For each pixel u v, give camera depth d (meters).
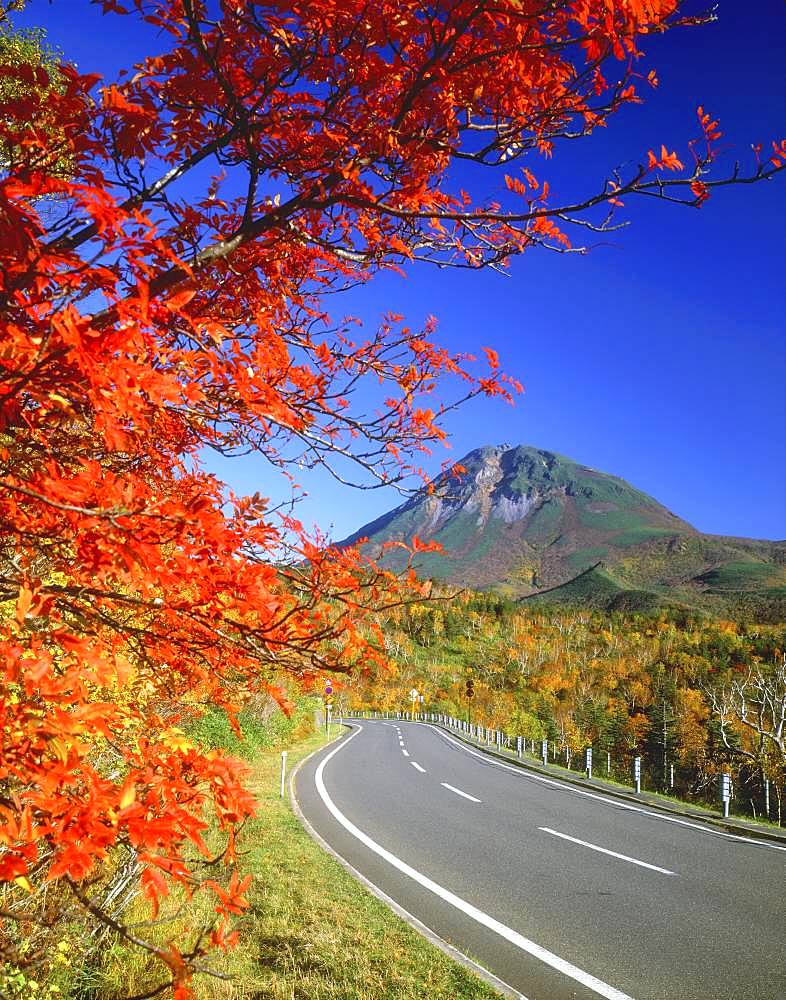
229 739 13.35
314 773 15.90
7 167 1.91
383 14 1.96
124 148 2.16
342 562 1.95
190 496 1.94
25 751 1.29
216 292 2.36
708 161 2.08
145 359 1.51
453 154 2.38
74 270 1.31
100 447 1.89
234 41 2.12
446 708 89.31
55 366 1.36
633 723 71.12
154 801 1.55
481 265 2.82
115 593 1.61
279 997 4.11
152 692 2.88
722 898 6.90
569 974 4.82
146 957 4.34
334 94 2.23
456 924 5.80
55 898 2.67
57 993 3.67
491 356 2.76
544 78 2.18
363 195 2.23
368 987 4.29
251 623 1.84
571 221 2.48
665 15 1.80
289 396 2.21
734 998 4.52
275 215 2.08
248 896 5.91
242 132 2.00
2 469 1.49
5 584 1.67
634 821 11.48
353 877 6.84
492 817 11.15
